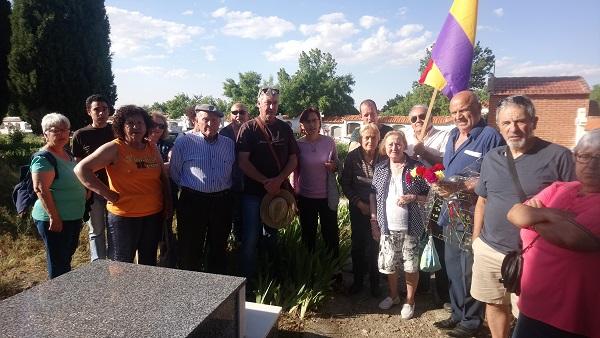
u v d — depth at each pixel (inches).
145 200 144.1
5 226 248.5
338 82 1876.2
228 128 224.5
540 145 106.6
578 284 80.4
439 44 168.4
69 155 156.0
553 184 92.1
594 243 76.3
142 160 142.6
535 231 87.1
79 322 87.9
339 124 1541.6
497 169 111.0
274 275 177.6
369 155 170.9
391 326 151.6
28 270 196.7
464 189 128.8
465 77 163.5
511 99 106.6
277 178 165.3
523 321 91.4
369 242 175.3
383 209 155.2
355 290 177.5
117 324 87.2
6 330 83.7
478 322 138.2
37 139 630.5
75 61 590.9
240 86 1870.1
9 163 405.4
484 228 117.7
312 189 183.2
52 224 143.1
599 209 78.0
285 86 1856.5
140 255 150.3
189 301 99.0
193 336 86.2
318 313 160.2
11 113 700.7
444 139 176.4
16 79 574.2
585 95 582.2
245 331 121.3
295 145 175.9
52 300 98.2
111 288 105.8
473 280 120.8
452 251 141.6
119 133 138.8
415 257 152.6
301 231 196.2
